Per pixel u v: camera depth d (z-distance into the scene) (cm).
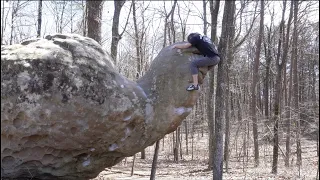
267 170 1689
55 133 732
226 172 1628
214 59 831
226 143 1711
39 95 712
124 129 784
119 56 2073
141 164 2016
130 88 794
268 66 2184
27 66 719
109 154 826
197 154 2502
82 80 733
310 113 1980
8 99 705
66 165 807
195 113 2839
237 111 2555
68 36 802
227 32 984
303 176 1484
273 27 2727
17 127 719
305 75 3172
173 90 820
